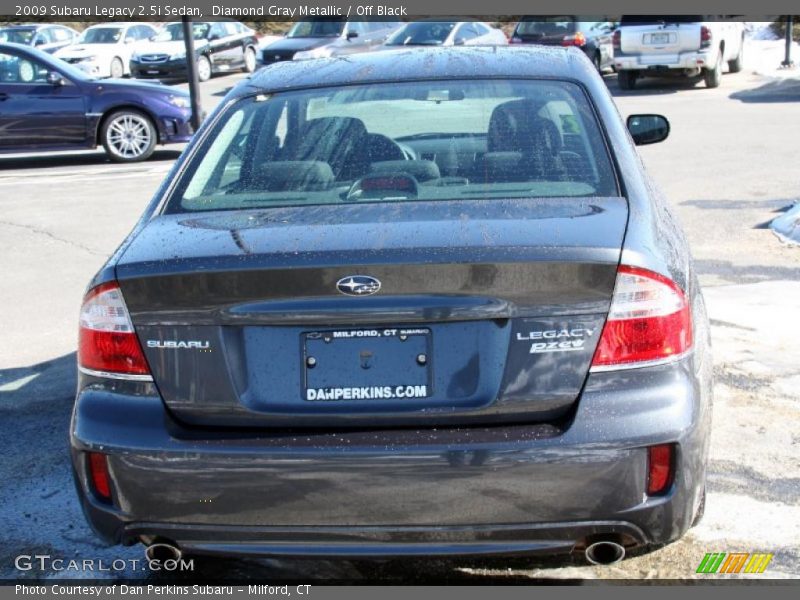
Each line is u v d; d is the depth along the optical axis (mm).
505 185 3352
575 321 2854
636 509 2873
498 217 3064
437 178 3404
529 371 2857
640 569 3521
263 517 2922
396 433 2871
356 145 3600
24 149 14281
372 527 2895
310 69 4211
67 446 4699
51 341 6223
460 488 2838
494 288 2812
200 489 2926
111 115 14359
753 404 4824
